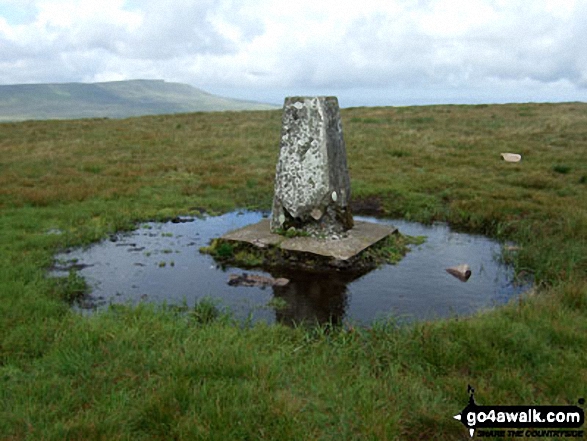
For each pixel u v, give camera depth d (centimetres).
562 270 707
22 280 666
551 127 2395
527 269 757
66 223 1016
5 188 1275
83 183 1379
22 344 478
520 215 1061
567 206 1075
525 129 2375
